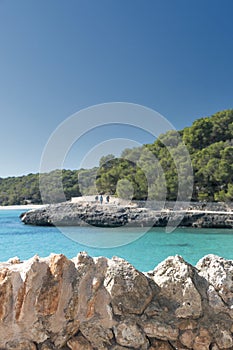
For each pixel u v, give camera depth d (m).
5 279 2.05
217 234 17.72
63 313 2.07
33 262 2.12
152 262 10.98
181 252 12.71
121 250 13.07
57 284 2.09
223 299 2.15
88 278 2.19
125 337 2.06
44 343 2.01
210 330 2.07
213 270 2.28
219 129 30.61
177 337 2.06
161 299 2.17
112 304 2.12
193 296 2.13
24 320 2.00
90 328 2.09
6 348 1.97
